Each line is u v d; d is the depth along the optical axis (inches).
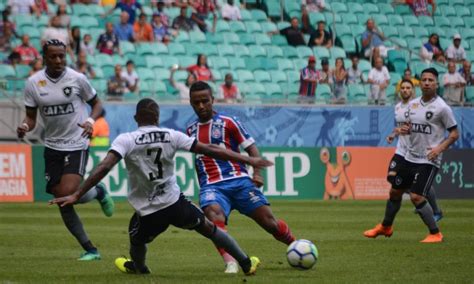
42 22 3041.3
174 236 1460.4
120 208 2187.5
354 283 850.8
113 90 2738.7
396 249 1227.9
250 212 981.8
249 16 3403.1
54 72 1098.7
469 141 3038.9
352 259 1091.3
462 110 3034.0
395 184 1387.8
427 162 1378.0
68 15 3011.8
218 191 975.6
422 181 1371.8
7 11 2888.8
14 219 1838.1
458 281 869.2
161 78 2987.2
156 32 3129.9
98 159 2417.6
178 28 3193.9
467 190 2753.4
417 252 1183.6
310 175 2605.8
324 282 858.1
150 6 3250.5
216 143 983.6
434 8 3784.5
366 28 3481.8
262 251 1214.9
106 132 2559.1
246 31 3319.4
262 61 3225.9
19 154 2368.4
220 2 3363.7
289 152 2586.1
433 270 967.0
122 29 3058.6
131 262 948.6
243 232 1565.0
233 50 3228.3
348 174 2659.9
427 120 1387.8
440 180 2714.1
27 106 1111.6
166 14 3223.4
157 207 879.7
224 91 2874.0
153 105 880.3
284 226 991.6
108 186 2405.3
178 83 2920.8
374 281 868.0
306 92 3019.2
